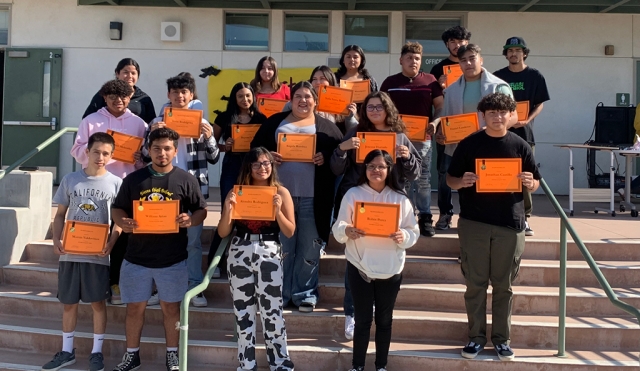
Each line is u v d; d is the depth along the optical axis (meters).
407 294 4.82
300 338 4.48
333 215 5.20
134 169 4.80
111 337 4.48
